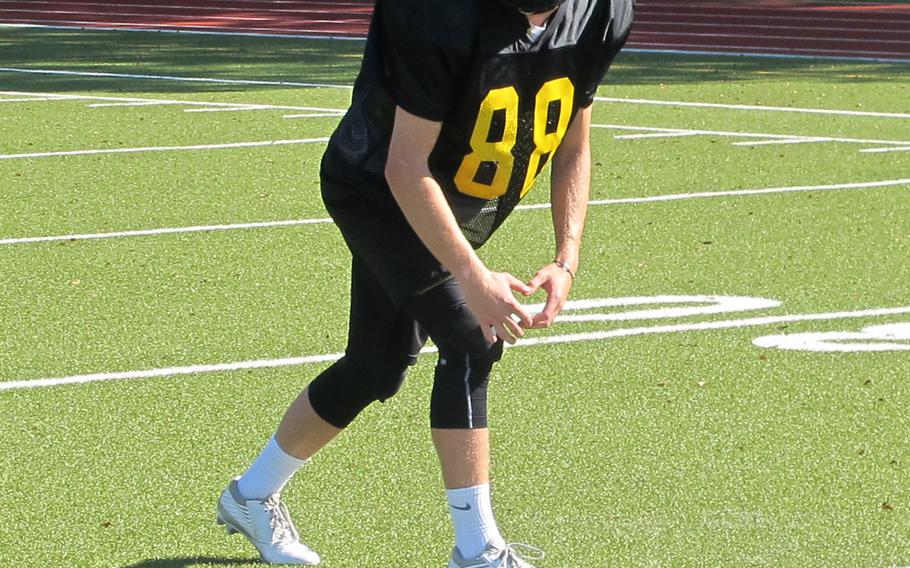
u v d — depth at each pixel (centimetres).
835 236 1354
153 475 743
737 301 1118
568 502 710
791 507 707
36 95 2317
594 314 1073
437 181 526
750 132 2000
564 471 754
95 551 647
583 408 857
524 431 816
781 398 880
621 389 895
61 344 980
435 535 669
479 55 484
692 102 2306
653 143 1895
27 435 802
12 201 1473
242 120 2064
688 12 3812
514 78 498
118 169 1667
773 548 657
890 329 1045
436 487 730
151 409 850
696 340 1006
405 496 716
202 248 1274
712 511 701
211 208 1454
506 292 503
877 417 848
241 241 1303
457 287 540
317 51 3078
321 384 602
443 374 542
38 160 1717
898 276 1205
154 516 689
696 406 863
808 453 784
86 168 1669
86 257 1234
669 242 1318
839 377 925
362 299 582
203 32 3500
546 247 1309
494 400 870
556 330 1026
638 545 659
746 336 1020
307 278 1173
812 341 1008
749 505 710
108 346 977
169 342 988
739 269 1222
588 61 529
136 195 1516
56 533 667
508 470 754
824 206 1494
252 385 898
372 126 536
